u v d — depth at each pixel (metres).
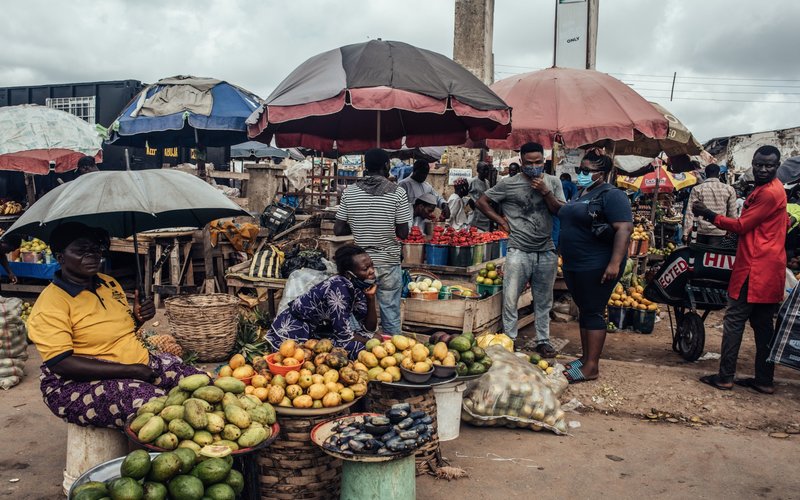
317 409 3.38
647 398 5.43
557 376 5.45
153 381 3.71
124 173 3.67
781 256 5.24
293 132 8.33
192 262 9.52
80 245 3.46
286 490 3.44
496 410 4.72
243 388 3.43
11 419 4.87
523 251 6.50
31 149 9.59
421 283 6.66
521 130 6.67
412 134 8.53
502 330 7.29
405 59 5.74
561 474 4.05
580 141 6.46
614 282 5.64
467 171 13.59
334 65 5.71
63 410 3.47
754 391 5.55
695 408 5.23
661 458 4.33
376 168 5.74
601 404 5.36
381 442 3.20
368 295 4.59
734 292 5.45
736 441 4.64
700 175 16.73
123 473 2.72
